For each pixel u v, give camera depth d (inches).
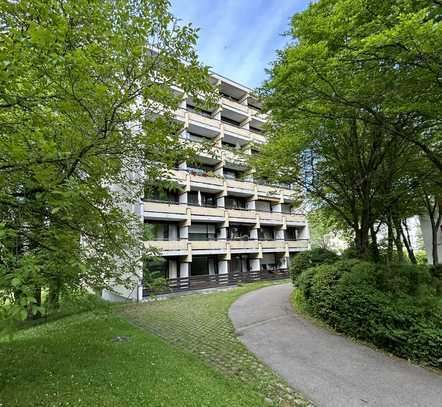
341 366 199.3
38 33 98.6
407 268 301.9
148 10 147.3
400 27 149.8
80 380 163.5
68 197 119.5
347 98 221.6
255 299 459.8
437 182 336.2
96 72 134.3
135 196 242.4
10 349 227.9
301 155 376.8
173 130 179.3
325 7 210.1
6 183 136.2
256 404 150.9
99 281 213.2
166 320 353.4
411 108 204.2
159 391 152.9
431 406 149.1
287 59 209.0
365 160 350.6
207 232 820.0
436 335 191.6
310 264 454.9
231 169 893.2
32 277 108.7
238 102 990.4
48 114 140.8
